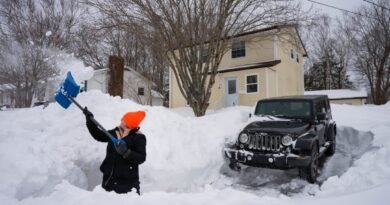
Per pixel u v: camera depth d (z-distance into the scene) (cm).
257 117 666
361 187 425
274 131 539
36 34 2025
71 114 470
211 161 578
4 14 2020
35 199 264
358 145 848
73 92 327
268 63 1802
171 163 510
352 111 1343
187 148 564
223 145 623
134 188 302
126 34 1073
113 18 983
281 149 522
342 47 4450
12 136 362
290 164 506
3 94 1236
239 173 605
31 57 1227
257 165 537
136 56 1858
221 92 1980
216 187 527
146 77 1552
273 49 1858
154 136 539
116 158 302
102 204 251
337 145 878
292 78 2209
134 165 306
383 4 3080
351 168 528
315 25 1206
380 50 3206
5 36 1816
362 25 3375
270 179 568
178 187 491
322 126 668
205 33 1028
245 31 1119
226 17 1034
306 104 658
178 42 1019
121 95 747
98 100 552
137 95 1656
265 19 1095
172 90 2247
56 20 2112
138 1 954
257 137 550
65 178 356
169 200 274
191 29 1020
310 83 4775
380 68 3189
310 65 4853
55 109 484
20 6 2102
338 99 3344
